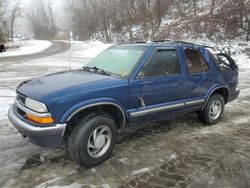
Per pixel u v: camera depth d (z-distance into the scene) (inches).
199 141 180.7
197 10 1267.2
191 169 143.5
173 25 1221.7
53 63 714.2
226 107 266.1
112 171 140.7
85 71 173.0
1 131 194.7
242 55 784.3
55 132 129.0
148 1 1565.0
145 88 159.2
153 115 167.8
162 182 131.2
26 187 126.8
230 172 141.0
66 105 131.0
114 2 1775.3
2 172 139.0
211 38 980.6
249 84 389.4
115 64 170.4
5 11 2043.6
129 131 195.2
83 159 138.1
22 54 1119.6
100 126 142.7
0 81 416.2
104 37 1878.7
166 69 171.6
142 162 150.5
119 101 148.6
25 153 159.6
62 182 130.6
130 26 1496.1
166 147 170.2
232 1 1028.5
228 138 186.9
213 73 203.8
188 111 192.2
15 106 153.8
